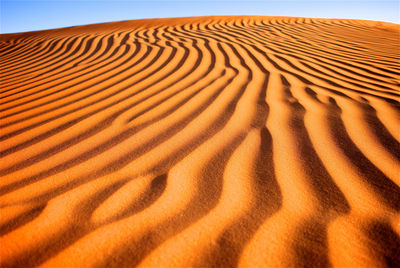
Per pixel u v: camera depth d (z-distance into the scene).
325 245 0.97
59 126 2.12
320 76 3.35
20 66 4.45
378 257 0.92
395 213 1.10
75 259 0.94
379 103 2.43
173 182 1.35
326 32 7.69
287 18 11.67
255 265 0.91
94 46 5.53
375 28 9.19
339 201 1.18
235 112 2.22
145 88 2.96
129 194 1.27
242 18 11.46
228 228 1.06
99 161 1.58
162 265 0.91
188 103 2.46
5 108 2.58
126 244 0.99
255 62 3.96
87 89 3.04
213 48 4.84
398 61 4.34
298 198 1.21
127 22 11.31
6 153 1.73
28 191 1.31
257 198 1.22
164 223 1.09
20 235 1.04
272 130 1.89
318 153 1.59
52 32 9.30
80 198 1.25
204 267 0.90
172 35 6.61
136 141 1.81
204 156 1.59
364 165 1.46
